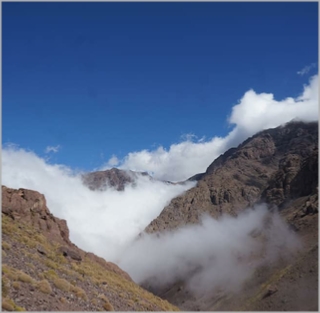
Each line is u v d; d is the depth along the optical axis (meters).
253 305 78.44
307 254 83.69
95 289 37.31
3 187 58.22
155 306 47.34
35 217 57.78
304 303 62.78
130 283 60.03
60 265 39.16
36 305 24.08
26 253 35.72
